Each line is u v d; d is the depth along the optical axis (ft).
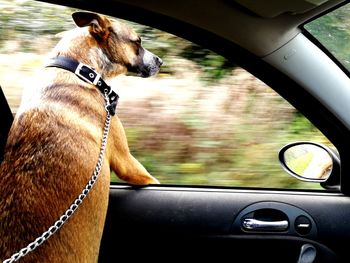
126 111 4.30
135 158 4.17
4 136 3.66
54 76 3.67
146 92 4.35
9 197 2.97
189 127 4.28
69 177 3.11
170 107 4.36
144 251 3.64
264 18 3.25
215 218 3.63
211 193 3.73
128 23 4.18
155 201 3.69
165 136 4.26
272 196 3.68
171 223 3.63
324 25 3.37
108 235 3.62
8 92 4.10
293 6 3.10
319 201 3.67
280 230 3.61
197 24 3.35
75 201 3.04
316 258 3.59
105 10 3.42
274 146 4.26
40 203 2.94
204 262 3.64
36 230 2.85
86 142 3.36
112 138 3.77
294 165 3.71
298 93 3.48
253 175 4.17
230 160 4.22
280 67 3.42
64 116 3.42
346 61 3.48
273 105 4.36
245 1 3.10
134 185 3.82
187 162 4.20
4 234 2.85
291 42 3.37
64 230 2.95
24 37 4.18
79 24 3.87
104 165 3.44
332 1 3.16
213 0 3.19
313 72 3.42
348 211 3.65
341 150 3.59
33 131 3.26
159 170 4.15
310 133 4.20
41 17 4.19
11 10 4.16
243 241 3.62
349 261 3.59
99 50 3.98
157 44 4.34
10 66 4.14
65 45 3.87
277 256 3.63
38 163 3.09
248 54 3.43
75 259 2.97
